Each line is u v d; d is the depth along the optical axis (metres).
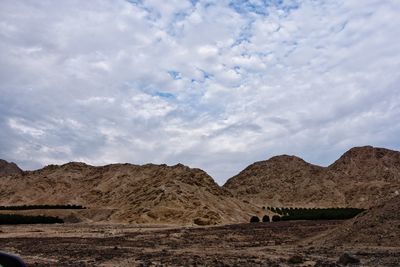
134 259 26.59
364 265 22.02
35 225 65.12
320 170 174.75
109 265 23.83
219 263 24.19
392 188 146.50
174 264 23.98
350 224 36.22
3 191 124.50
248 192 169.12
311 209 122.81
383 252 27.11
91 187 120.19
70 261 25.80
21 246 35.72
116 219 77.06
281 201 156.88
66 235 47.88
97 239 42.81
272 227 59.97
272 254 29.11
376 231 33.09
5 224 65.50
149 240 41.78
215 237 45.41
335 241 34.16
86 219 79.75
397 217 33.81
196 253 30.25
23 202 116.12
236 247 35.06
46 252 30.98
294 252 30.05
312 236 41.06
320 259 25.28
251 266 22.89
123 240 41.66
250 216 87.38
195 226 64.88
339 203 149.50
